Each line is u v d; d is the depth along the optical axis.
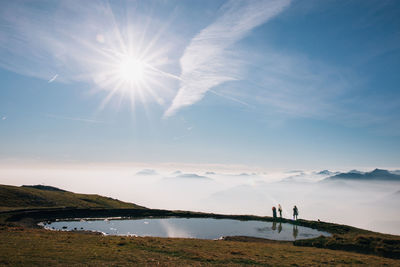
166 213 75.12
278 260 26.44
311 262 26.41
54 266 19.19
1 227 38.16
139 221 64.25
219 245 33.88
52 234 34.19
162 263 21.94
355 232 50.91
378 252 34.34
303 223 61.41
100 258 22.33
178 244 32.03
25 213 64.31
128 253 24.80
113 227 55.34
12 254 21.34
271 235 49.41
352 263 26.92
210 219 68.12
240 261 24.91
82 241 29.84
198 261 23.69
